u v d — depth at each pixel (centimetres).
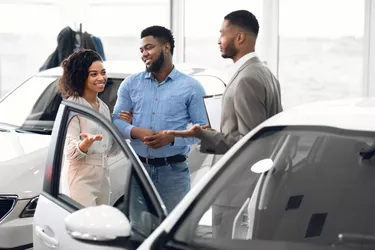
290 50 931
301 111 302
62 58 860
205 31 973
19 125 584
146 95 464
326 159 275
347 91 912
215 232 264
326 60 917
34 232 348
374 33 884
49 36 931
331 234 249
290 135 283
